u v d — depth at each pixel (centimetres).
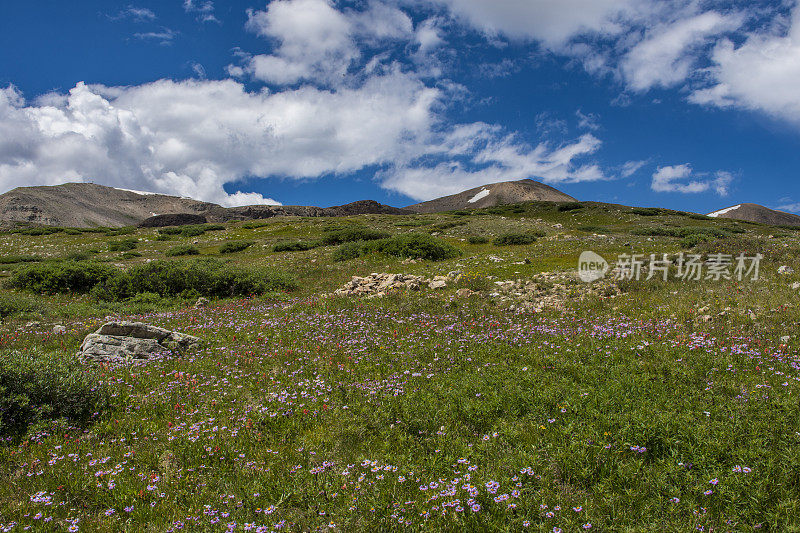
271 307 1905
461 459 584
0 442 689
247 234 6525
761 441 557
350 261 3212
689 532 431
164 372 1038
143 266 2567
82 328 1538
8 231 7575
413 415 730
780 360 844
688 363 869
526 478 543
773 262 1898
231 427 730
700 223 6588
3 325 1642
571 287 1814
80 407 807
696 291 1541
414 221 7425
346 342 1217
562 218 7775
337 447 661
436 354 1063
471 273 2284
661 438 581
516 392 775
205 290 2386
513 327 1284
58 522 508
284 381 943
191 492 566
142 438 715
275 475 586
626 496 494
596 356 953
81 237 6719
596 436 597
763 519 450
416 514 493
